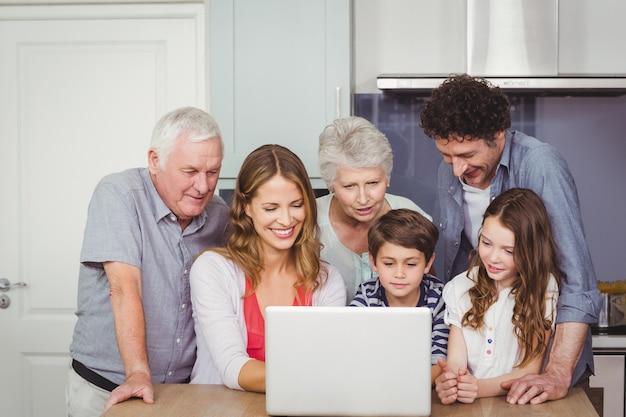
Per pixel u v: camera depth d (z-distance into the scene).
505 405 1.92
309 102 3.30
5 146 3.58
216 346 2.07
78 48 3.56
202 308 2.13
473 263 2.27
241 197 2.15
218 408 1.87
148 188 2.28
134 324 2.10
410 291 2.27
